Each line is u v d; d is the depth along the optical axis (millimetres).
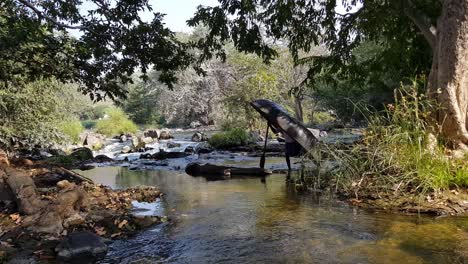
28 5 7980
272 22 12047
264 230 5398
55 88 15648
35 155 15953
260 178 9773
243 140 19016
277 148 16188
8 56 8938
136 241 5117
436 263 4066
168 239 5164
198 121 44469
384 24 12086
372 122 7785
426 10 9852
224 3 11180
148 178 10547
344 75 14156
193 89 43375
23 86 14031
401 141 6906
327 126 24609
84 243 4727
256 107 10453
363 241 4801
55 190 7609
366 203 6426
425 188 6203
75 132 23609
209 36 11891
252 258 4422
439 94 7414
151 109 52656
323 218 5824
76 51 9203
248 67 30359
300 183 8547
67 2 9141
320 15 11977
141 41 9594
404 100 7293
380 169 6969
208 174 10828
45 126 15453
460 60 7137
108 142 27203
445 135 7340
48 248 4816
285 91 29188
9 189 6660
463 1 7051
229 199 7375
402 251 4422
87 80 9969
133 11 9352
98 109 59906
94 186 8438
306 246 4723
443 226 5176
